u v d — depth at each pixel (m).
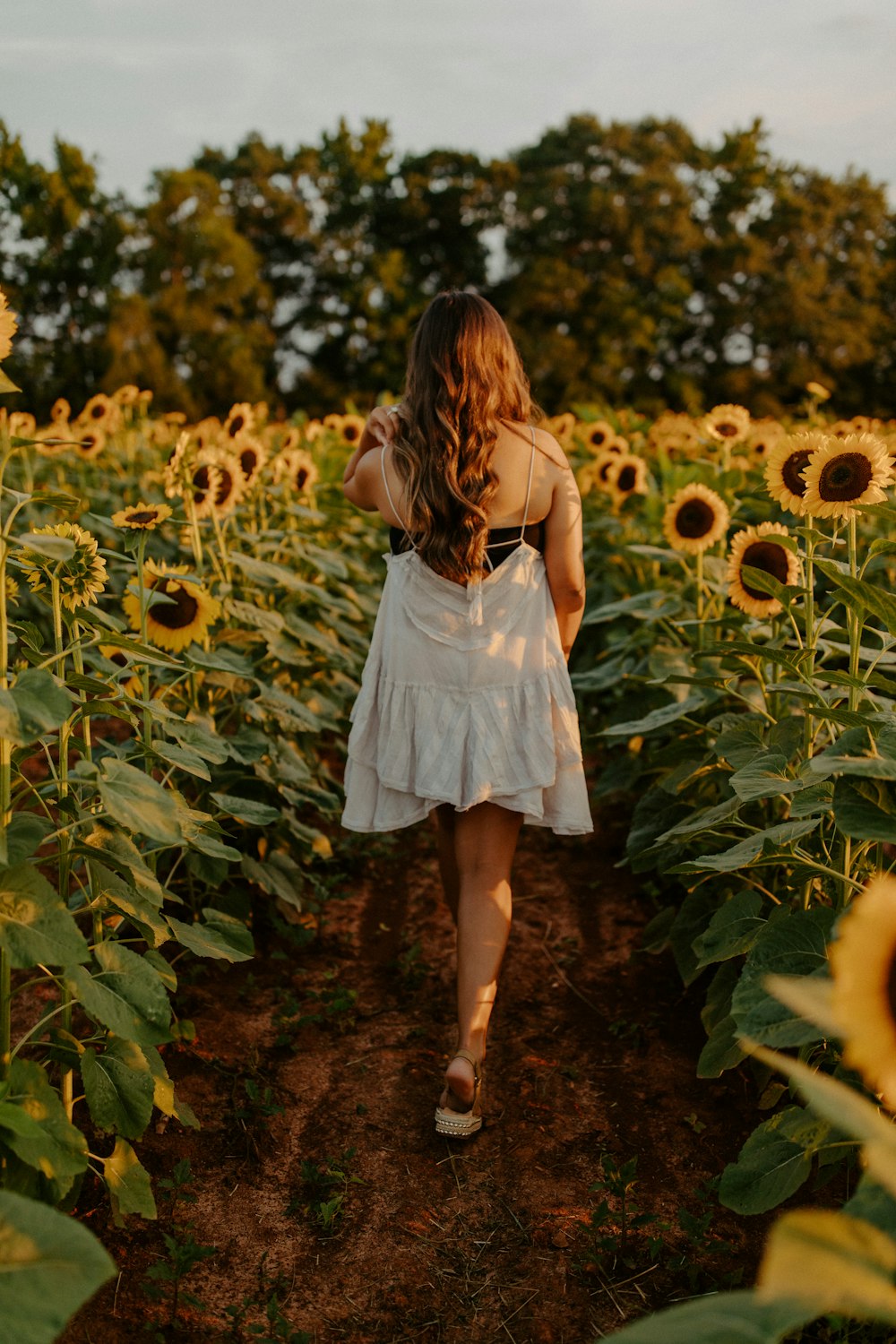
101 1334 1.86
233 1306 1.94
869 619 3.62
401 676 2.50
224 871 2.98
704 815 2.55
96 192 37.50
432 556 2.42
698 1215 2.21
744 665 2.70
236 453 4.12
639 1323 1.04
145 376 35.31
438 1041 2.87
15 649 2.21
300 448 6.34
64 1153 1.63
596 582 5.79
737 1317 1.03
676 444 6.50
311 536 5.15
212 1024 2.87
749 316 44.53
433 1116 2.55
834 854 2.35
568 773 2.56
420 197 48.03
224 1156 2.38
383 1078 2.70
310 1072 2.72
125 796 1.78
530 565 2.49
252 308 42.72
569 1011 3.04
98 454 6.91
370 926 3.58
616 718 3.94
